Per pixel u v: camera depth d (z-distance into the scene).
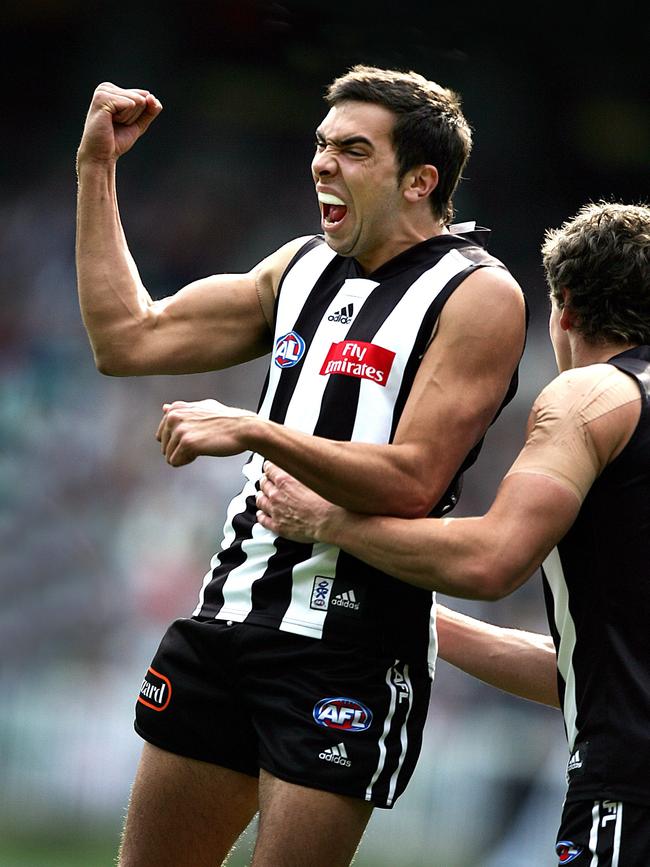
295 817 8.95
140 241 44.53
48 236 44.72
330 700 9.11
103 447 40.12
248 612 9.41
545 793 32.81
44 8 46.75
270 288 10.21
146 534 38.81
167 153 46.41
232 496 39.44
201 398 41.16
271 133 46.66
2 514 38.50
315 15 42.69
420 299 9.27
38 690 35.78
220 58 46.62
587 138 46.19
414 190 9.43
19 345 42.00
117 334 9.94
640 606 8.87
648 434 8.92
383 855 31.62
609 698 8.87
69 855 30.48
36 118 47.62
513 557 8.62
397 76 9.48
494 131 45.75
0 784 33.84
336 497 8.80
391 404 9.21
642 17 43.66
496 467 40.12
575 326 9.62
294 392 9.56
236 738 9.53
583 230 9.52
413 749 9.42
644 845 8.59
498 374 9.16
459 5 42.44
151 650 37.09
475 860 32.16
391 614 9.30
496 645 10.72
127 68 47.34
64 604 37.41
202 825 9.62
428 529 8.74
